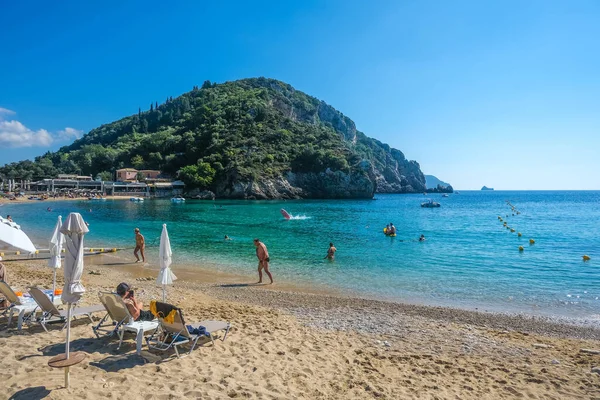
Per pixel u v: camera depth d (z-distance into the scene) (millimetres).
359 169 123375
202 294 12844
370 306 11727
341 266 18281
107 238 27234
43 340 7145
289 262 19203
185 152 132750
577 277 16203
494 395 5945
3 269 9703
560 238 29719
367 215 54875
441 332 9297
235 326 8867
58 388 5227
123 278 15172
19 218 42438
